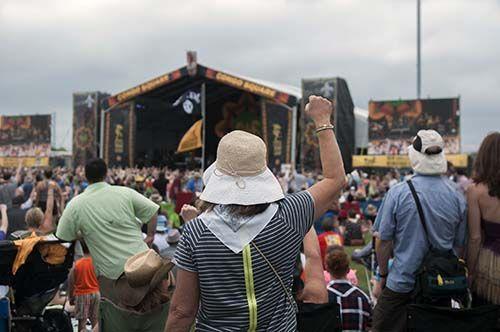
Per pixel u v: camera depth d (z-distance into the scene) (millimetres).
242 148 2268
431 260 3656
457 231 3826
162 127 45594
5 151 42000
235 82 33938
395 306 3826
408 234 3779
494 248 3701
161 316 3982
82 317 5598
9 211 8250
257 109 43312
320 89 34250
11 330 4113
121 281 4027
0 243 4039
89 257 5664
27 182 16031
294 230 2295
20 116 41875
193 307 2289
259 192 2236
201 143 30891
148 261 3867
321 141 2516
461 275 3604
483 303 3768
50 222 9367
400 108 33656
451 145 32656
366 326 4707
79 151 39750
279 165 33344
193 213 3152
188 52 34594
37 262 4191
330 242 7895
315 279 3031
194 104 32906
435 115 33094
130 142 37406
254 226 2215
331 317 3621
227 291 2186
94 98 39750
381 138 33875
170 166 46375
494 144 3684
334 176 2457
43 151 41344
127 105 37438
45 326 4227
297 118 35188
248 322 2189
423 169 3814
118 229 4402
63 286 6543
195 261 2211
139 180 22969
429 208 3736
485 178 3697
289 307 2324
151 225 4762
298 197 2369
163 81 35625
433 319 3516
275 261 2230
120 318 3980
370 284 7668
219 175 2289
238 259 2178
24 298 4223
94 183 4555
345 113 35562
